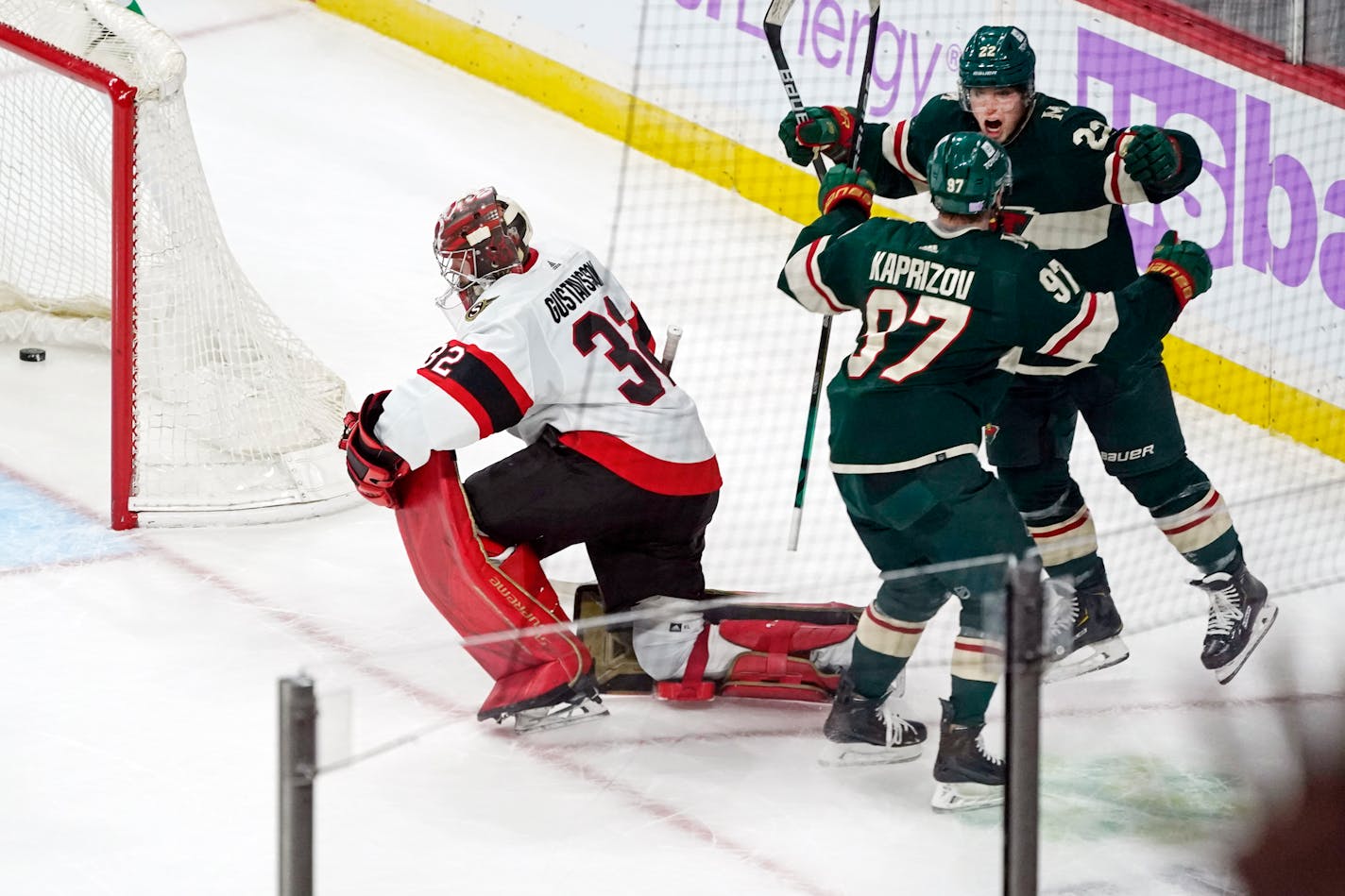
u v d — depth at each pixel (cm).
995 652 1112
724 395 2081
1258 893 882
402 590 1692
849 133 1614
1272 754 1167
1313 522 1553
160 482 1836
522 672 1288
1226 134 2070
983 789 1232
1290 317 2045
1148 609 1460
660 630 1373
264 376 1911
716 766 1348
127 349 1727
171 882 1243
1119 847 1213
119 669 1527
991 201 1301
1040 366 1513
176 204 1838
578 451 1427
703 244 2475
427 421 1374
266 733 1437
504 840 1247
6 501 1812
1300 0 1980
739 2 2577
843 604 1383
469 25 2975
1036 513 1577
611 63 2769
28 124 2072
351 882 1180
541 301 1419
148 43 1823
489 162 2711
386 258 2433
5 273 2152
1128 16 2144
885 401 1328
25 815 1316
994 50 1476
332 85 2952
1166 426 1508
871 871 1234
